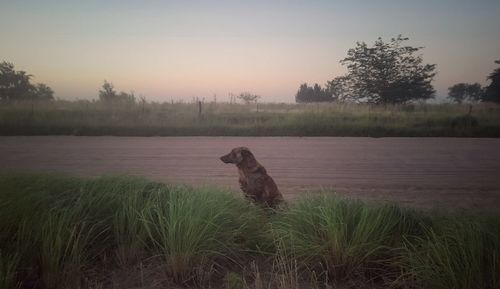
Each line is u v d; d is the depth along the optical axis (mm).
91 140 18641
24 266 4422
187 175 10969
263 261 5074
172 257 4578
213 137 19750
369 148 16188
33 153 14750
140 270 4750
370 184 9977
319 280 4680
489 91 43688
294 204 6035
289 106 31953
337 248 4727
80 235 4773
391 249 4785
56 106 30078
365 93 38500
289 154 14539
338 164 12656
